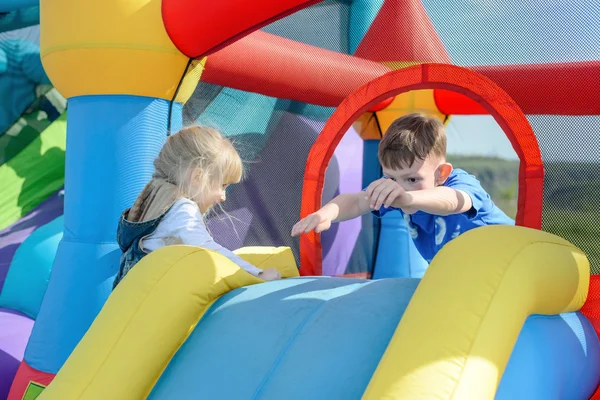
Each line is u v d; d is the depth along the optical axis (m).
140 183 2.50
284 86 3.12
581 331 1.65
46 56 2.54
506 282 1.26
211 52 2.41
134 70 2.41
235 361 1.51
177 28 2.34
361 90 2.67
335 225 3.74
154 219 2.16
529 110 2.16
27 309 3.53
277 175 3.41
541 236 1.49
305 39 3.25
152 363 1.60
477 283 1.25
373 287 1.59
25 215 4.22
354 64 3.08
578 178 2.03
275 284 1.77
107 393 1.53
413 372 1.14
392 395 1.12
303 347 1.45
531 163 2.13
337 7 3.20
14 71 4.26
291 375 1.40
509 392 1.28
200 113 3.03
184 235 2.12
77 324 2.47
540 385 1.36
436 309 1.23
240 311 1.66
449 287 1.26
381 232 4.04
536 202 2.10
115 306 1.67
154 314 1.62
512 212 3.40
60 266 2.56
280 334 1.52
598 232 1.95
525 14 2.14
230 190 3.18
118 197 2.48
